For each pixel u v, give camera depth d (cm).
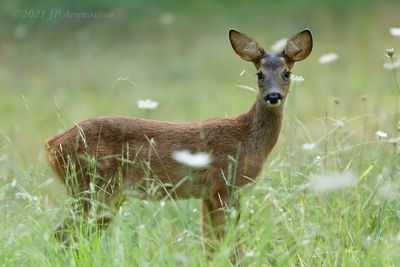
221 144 1209
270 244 1084
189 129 1209
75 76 2823
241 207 1145
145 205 1177
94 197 1117
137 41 3262
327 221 1141
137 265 991
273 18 3516
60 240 1089
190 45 3234
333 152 1223
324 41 3209
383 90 2402
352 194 1226
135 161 1174
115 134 1174
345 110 2080
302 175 1179
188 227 1119
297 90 2466
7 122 2117
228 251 966
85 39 3169
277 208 1095
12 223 1072
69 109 2336
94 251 1010
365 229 1160
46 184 1162
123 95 2588
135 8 3525
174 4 3644
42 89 2634
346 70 2806
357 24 3409
